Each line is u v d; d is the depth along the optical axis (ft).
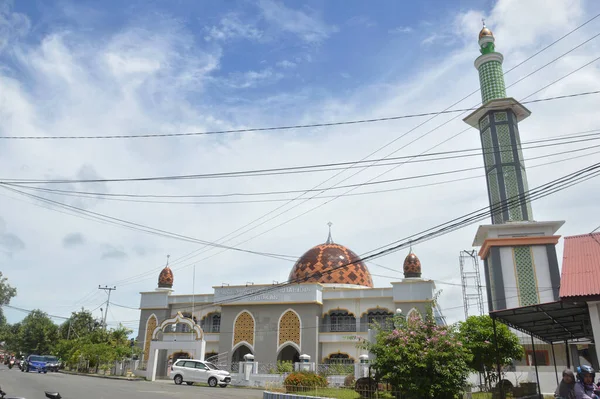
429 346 51.13
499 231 95.35
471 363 64.28
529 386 64.64
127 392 64.59
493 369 68.90
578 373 28.09
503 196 96.22
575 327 55.26
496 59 106.11
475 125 109.09
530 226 93.81
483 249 98.58
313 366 96.78
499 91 103.19
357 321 117.39
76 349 153.07
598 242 43.16
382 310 118.01
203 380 92.43
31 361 129.90
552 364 80.84
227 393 72.18
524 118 105.50
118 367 131.23
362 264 137.28
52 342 233.55
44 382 76.84
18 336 248.73
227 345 119.03
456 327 55.98
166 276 140.56
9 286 188.24
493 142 100.42
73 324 212.84
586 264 41.01
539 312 46.60
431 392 48.62
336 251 135.64
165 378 117.08
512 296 90.38
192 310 131.85
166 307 134.51
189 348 112.78
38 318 248.11
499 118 101.50
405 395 51.49
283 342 115.44
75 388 67.41
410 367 49.80
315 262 132.46
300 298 117.29
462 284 136.67
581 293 38.17
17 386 66.64
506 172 97.60
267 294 120.37
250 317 119.96
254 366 101.04
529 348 83.25
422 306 112.37
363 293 118.73
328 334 115.85
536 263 91.25
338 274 130.11
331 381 81.25
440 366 49.44
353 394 58.85
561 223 92.02
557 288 88.28
